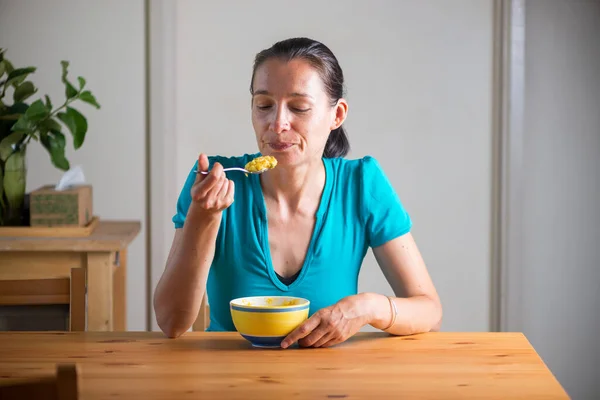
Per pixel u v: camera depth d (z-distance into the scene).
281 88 1.57
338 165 1.79
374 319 1.46
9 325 1.90
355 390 1.16
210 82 3.37
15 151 2.57
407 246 1.75
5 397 0.82
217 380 1.21
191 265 1.46
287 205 1.72
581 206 3.42
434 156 3.40
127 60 3.33
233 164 1.80
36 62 3.30
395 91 3.38
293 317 1.40
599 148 3.40
